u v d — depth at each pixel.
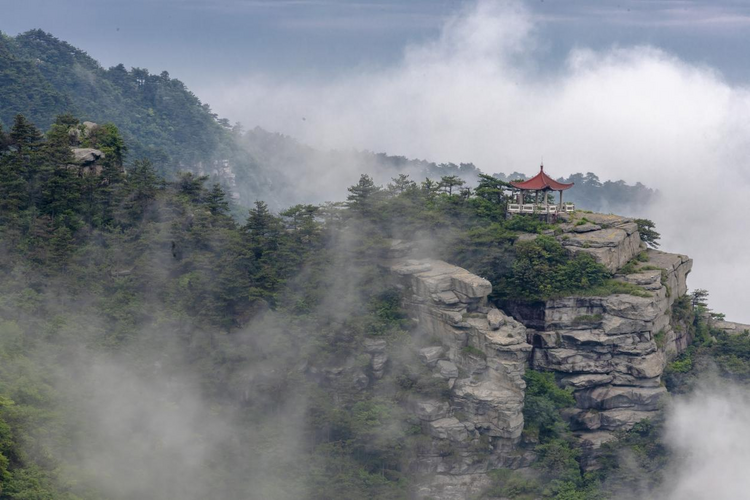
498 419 115.38
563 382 121.56
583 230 128.88
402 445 115.06
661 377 124.12
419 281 123.31
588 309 121.81
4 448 89.25
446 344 120.50
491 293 126.00
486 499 114.56
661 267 128.50
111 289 124.88
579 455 119.00
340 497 109.56
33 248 124.06
